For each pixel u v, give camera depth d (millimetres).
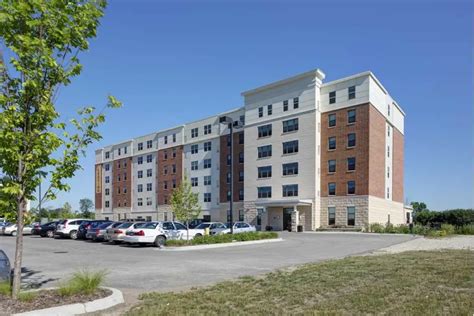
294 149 50125
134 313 7156
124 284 10883
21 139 7754
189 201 30656
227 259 17109
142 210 77625
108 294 8359
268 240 28109
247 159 55469
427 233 33812
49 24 7785
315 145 48094
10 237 36500
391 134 53344
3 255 8922
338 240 29250
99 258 17750
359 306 7383
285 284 9805
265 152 53438
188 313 7152
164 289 10062
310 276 10750
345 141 46719
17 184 7605
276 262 15875
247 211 54438
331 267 12344
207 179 64250
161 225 25688
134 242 24672
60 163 8227
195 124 67688
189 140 68375
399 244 24734
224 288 9562
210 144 64438
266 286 9703
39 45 7527
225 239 25625
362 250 21016
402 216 57781
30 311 6918
